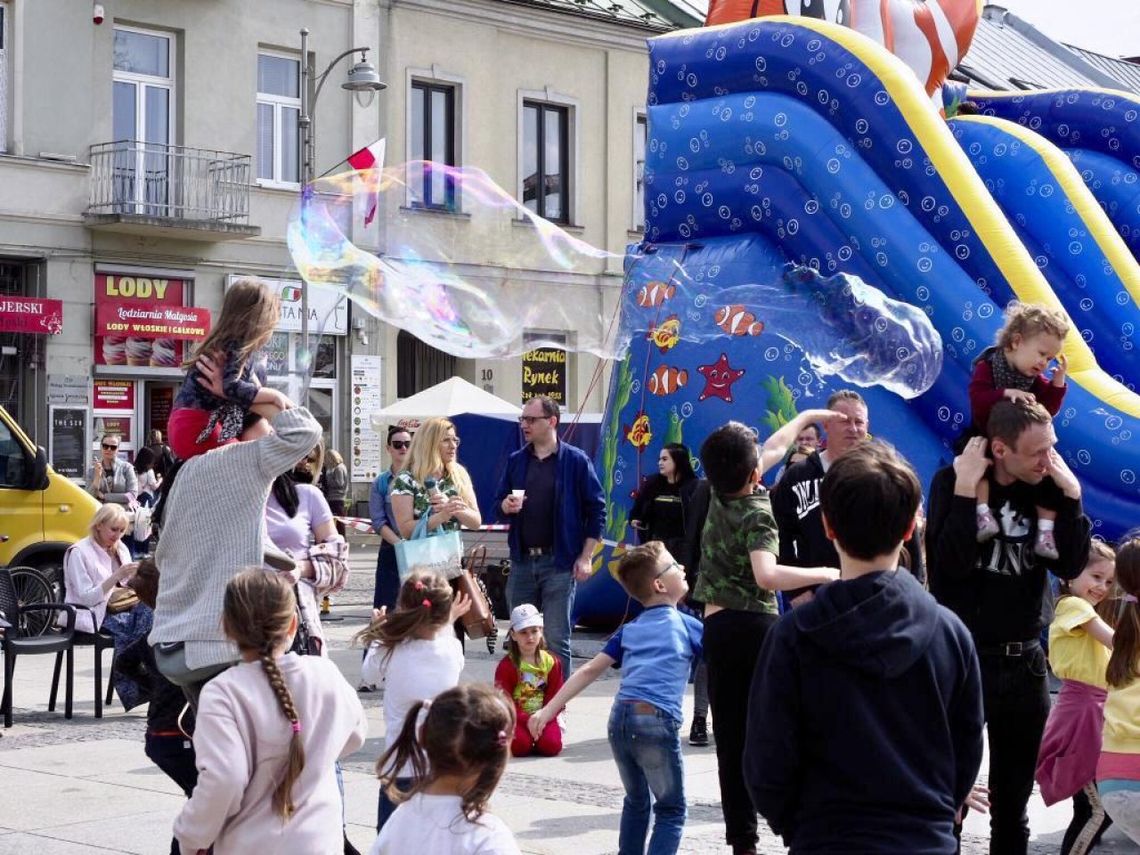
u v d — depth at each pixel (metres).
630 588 5.64
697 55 12.40
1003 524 4.87
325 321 23.09
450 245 11.24
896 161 11.18
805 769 3.42
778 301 11.29
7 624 9.24
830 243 11.52
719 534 5.79
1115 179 13.91
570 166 29.17
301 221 10.71
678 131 12.41
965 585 4.91
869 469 3.46
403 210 11.14
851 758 3.35
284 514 5.60
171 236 24.56
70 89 23.67
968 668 3.49
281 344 25.69
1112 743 4.88
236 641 4.26
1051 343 5.05
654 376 12.15
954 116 14.13
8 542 13.70
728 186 12.12
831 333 10.73
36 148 23.41
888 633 3.36
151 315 24.31
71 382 23.64
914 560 5.89
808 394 11.32
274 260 25.73
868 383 10.59
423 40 27.14
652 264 12.42
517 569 9.25
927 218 11.08
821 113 11.67
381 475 10.23
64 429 23.55
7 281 23.52
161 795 7.29
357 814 6.89
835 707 3.37
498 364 28.06
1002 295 10.77
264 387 5.13
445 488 8.64
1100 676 5.62
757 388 11.52
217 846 4.18
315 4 26.03
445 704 3.81
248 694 4.18
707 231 12.36
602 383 29.02
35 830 6.59
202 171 24.86
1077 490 4.81
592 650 12.13
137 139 24.47
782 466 10.93
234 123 25.25
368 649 5.69
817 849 3.35
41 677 11.41
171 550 5.00
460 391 19.55
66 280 23.64
